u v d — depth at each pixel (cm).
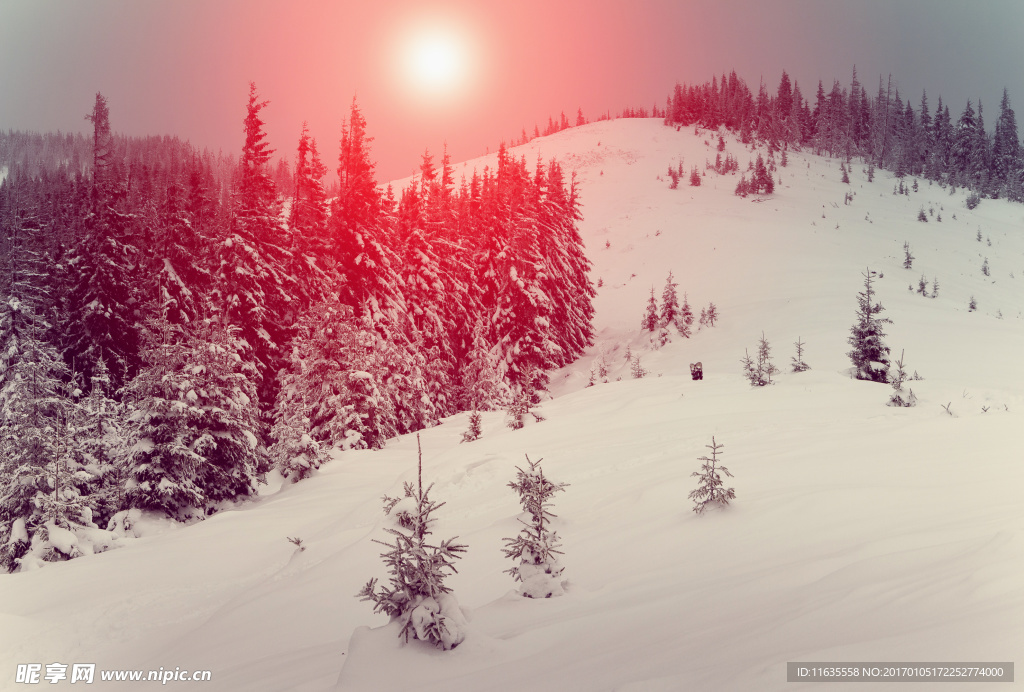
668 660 417
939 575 464
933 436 1375
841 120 16850
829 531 814
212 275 3634
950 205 11512
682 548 855
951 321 4722
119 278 3206
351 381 2700
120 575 1302
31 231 3431
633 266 8869
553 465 1627
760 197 11869
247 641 830
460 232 5269
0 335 2653
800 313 5369
